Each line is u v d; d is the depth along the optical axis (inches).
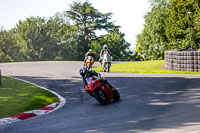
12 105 463.2
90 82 447.8
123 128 291.9
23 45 3390.7
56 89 642.2
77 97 535.8
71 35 3154.5
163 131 270.8
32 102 487.8
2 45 3454.7
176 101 428.8
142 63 1347.2
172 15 1879.9
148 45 2979.8
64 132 291.1
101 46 3243.1
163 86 600.4
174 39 1894.7
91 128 300.8
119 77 800.3
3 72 1048.2
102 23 2930.6
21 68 1210.0
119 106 421.4
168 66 1043.3
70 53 3161.9
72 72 995.3
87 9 2876.5
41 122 346.9
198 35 1761.8
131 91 558.6
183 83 629.9
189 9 1769.2
